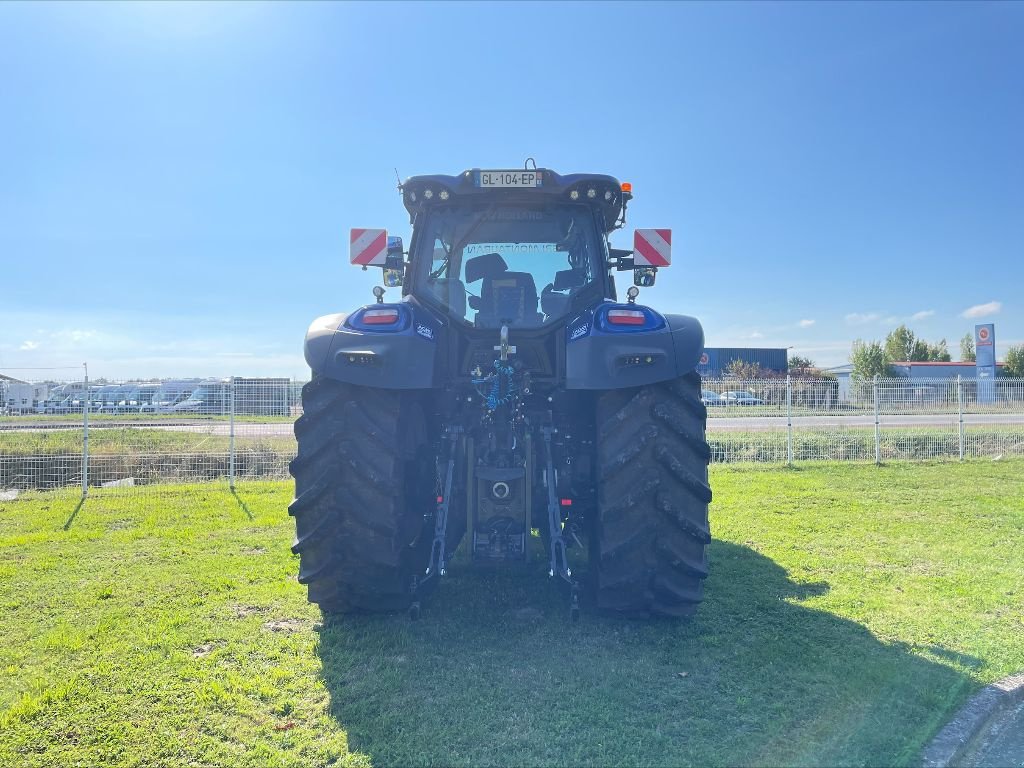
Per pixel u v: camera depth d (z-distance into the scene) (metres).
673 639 3.56
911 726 2.71
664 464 3.54
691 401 3.62
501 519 3.71
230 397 10.26
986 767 2.56
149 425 10.20
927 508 7.30
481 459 3.84
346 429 3.57
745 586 4.52
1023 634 3.68
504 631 3.66
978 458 12.37
